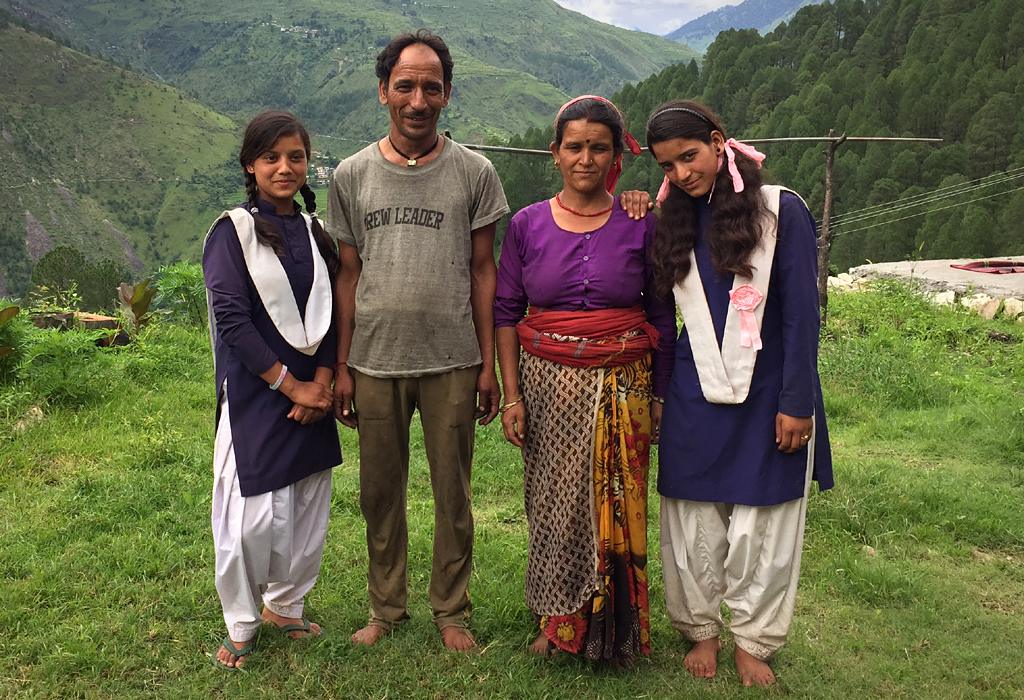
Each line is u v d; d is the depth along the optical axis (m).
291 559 2.66
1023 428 5.10
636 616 2.60
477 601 2.98
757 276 2.39
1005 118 53.38
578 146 2.42
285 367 2.51
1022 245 41.94
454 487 2.69
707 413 2.48
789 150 62.12
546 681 2.54
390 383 2.59
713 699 2.48
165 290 7.62
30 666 2.57
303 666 2.58
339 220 2.60
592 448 2.51
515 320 2.70
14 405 4.87
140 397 5.47
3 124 156.38
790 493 2.45
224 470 2.55
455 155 2.56
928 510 3.92
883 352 7.06
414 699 2.46
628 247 2.52
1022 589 3.26
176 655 2.66
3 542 3.36
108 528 3.54
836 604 3.11
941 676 2.64
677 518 2.62
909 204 49.41
